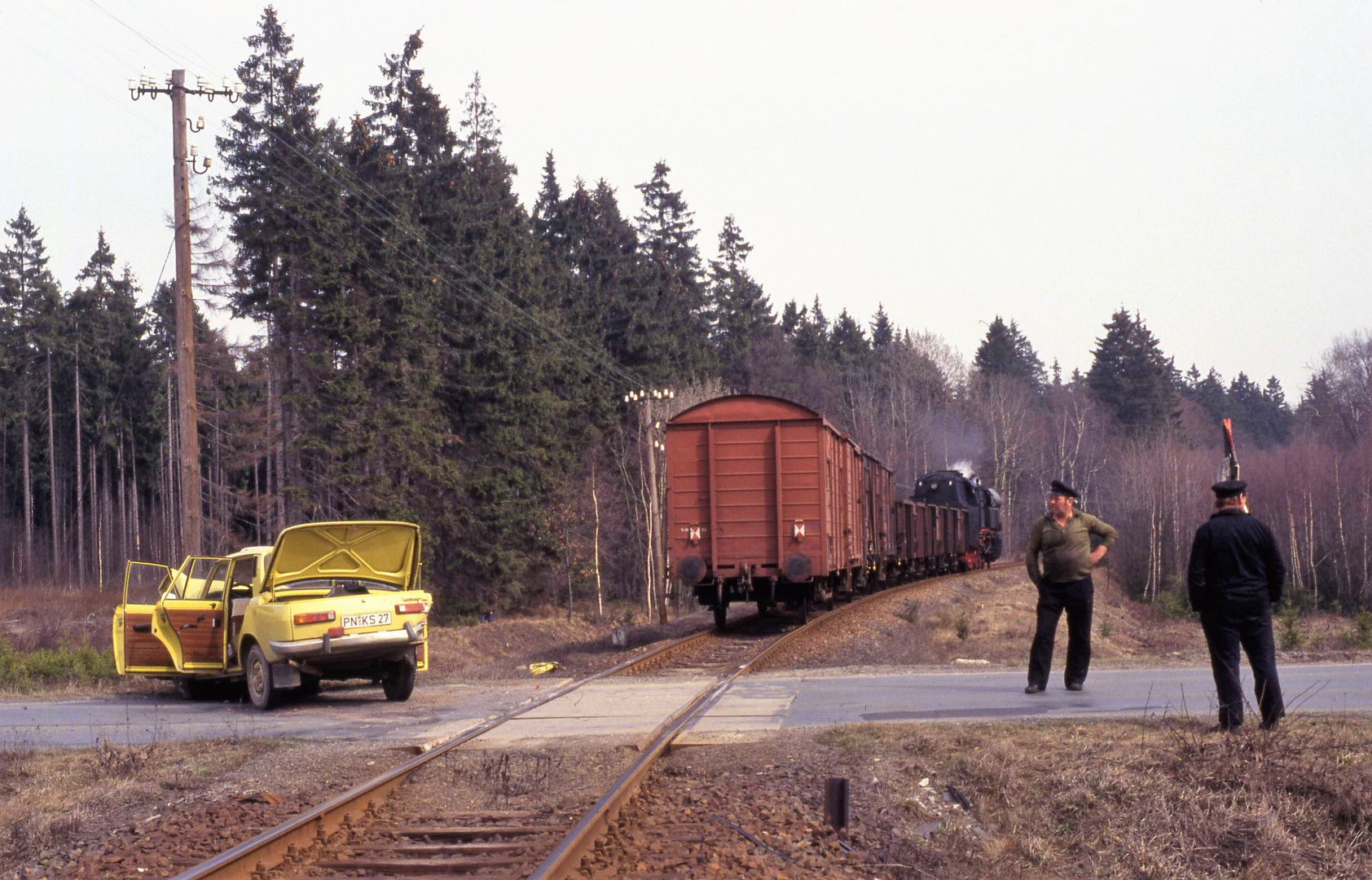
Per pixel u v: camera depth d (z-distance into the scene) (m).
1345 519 48.62
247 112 37.41
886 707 11.12
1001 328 114.31
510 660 26.12
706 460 21.83
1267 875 6.70
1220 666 8.76
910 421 78.94
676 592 22.45
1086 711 10.13
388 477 36.38
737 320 81.00
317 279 34.75
